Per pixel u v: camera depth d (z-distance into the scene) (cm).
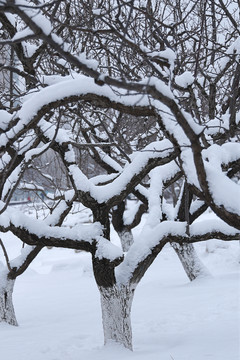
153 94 446
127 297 781
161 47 782
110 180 1220
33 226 802
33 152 1003
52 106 622
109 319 779
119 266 796
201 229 769
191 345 783
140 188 1544
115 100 616
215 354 711
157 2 1101
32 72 846
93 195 802
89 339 887
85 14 848
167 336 872
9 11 418
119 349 761
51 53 841
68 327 1023
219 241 1889
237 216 538
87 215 2870
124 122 1455
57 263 2147
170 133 604
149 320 1008
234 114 827
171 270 1792
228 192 545
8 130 659
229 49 905
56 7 497
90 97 620
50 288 1688
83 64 417
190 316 1011
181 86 757
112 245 779
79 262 2152
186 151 604
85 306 1289
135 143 1577
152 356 721
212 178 553
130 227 1780
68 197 1080
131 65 1037
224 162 701
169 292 1309
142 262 786
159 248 786
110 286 775
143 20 965
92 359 726
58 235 802
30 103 622
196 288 1324
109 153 1461
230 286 1272
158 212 927
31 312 1267
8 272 1093
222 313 1009
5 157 959
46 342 885
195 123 493
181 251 1463
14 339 938
